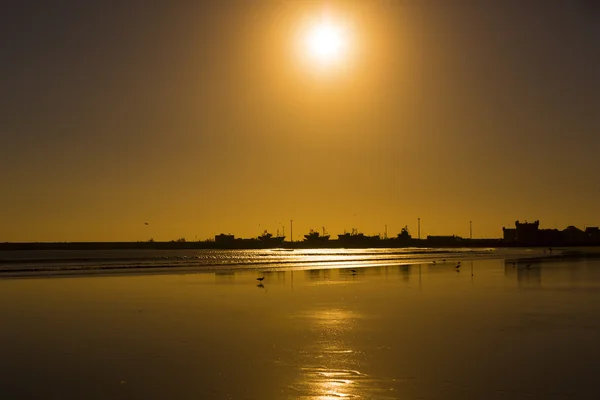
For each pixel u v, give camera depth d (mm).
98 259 123562
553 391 16906
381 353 21750
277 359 20844
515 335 25344
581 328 27109
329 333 26047
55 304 37500
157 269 80812
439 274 67375
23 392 17156
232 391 17031
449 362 20312
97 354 21891
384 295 42656
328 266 90750
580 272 68188
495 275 64250
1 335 25875
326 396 16531
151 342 24125
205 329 27266
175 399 16391
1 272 72375
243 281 57531
